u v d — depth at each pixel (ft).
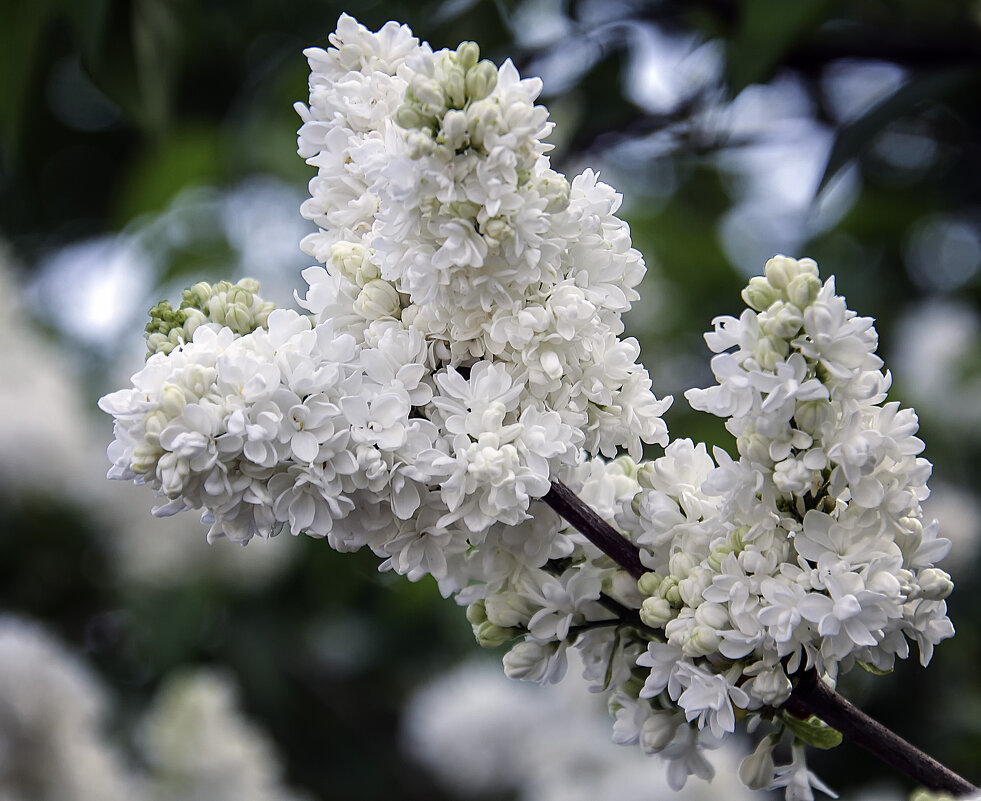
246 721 6.78
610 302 3.10
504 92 3.03
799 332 3.03
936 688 5.73
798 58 4.85
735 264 6.91
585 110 5.40
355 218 3.14
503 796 6.89
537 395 3.09
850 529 3.05
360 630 7.17
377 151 3.05
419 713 6.97
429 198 3.03
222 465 3.01
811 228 6.55
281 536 6.88
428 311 3.08
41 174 7.14
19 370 6.79
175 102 5.95
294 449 3.01
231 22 5.82
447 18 5.17
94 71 5.13
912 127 5.58
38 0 4.95
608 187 3.12
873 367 3.03
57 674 5.57
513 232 3.02
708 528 3.10
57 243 7.65
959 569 5.99
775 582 3.04
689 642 3.05
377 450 3.03
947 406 6.66
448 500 3.04
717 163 6.60
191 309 3.12
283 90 5.69
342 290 3.13
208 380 3.01
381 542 3.09
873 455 3.03
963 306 6.76
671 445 3.16
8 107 5.24
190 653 6.75
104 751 5.93
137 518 6.81
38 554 6.98
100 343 7.57
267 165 6.15
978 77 4.70
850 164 4.05
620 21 5.12
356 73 3.16
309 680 7.26
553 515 3.14
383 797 7.23
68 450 6.71
